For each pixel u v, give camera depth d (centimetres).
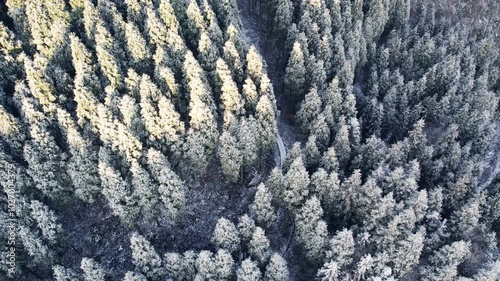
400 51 9562
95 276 5109
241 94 6919
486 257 6291
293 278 6278
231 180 6656
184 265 5406
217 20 7975
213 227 6550
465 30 10862
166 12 7019
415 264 5700
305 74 7712
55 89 6350
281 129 7950
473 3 12069
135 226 6356
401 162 6662
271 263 5319
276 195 6141
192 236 6444
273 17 8950
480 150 7956
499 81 9844
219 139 6397
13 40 6894
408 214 5547
